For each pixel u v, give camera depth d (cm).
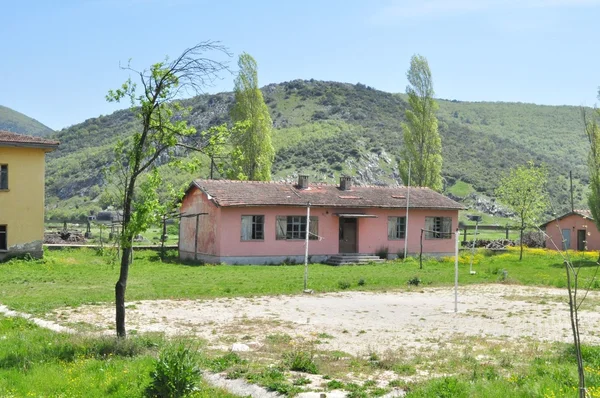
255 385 1046
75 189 12738
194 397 956
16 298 2144
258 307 2052
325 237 4216
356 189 4622
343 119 15250
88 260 3612
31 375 1080
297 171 11394
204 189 4000
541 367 1112
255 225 3984
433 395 936
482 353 1341
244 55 5203
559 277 3112
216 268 3525
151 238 6334
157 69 1354
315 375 1126
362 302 2219
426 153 5856
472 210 10488
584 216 5222
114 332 1543
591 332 1634
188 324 1703
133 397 960
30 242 3478
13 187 3450
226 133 1398
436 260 4275
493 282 2933
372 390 1009
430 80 5875
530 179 4234
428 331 1639
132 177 1372
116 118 17700
